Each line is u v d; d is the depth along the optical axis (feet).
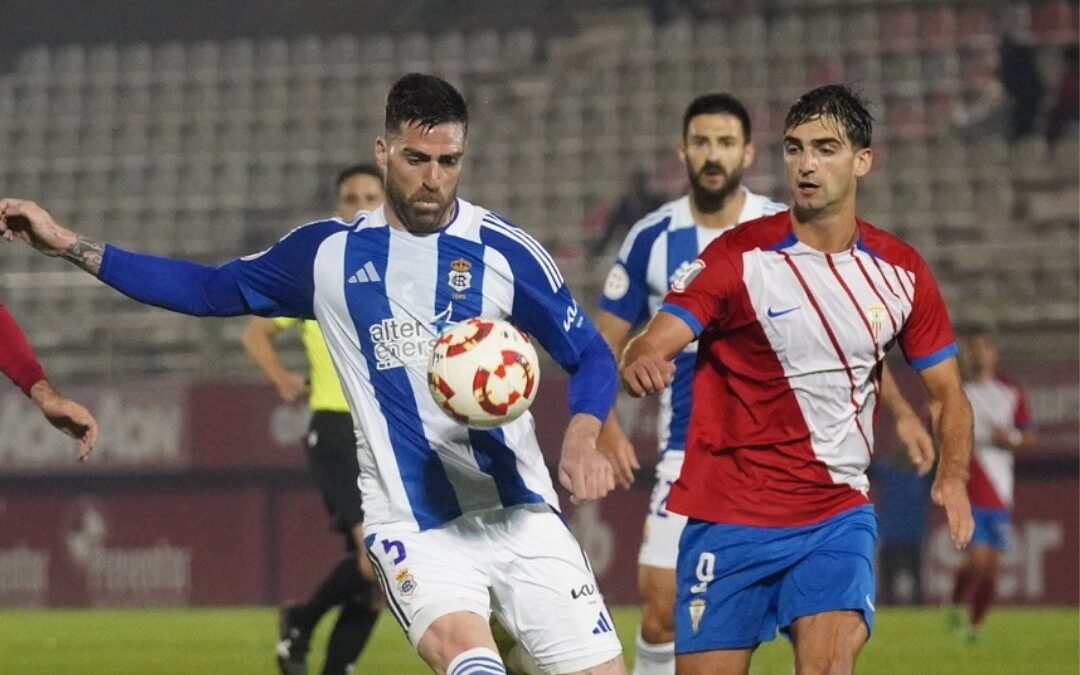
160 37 335.47
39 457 219.20
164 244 299.38
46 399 63.87
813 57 308.40
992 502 166.09
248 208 305.73
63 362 257.96
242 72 326.44
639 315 97.45
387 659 144.97
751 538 65.05
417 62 325.42
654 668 92.07
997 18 305.12
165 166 313.73
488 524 60.34
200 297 61.16
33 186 315.37
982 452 167.84
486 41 327.26
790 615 63.93
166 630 179.01
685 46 316.19
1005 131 292.61
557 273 60.18
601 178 296.71
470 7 336.90
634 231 96.63
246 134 317.42
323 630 178.29
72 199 312.50
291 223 302.45
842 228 63.93
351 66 325.62
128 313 265.34
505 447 59.98
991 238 274.36
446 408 57.11
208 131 318.65
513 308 59.88
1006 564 206.18
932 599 205.87
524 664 65.31
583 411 58.59
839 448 64.90
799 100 63.77
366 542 61.41
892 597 205.26
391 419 60.13
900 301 64.44
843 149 62.95
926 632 170.50
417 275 59.36
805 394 64.39
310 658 143.43
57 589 221.87
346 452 107.34
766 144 295.48
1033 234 273.54
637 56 316.19
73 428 64.54
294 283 60.70
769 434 64.90
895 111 297.33
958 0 307.78
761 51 311.68
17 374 64.39
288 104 320.91
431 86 58.29
